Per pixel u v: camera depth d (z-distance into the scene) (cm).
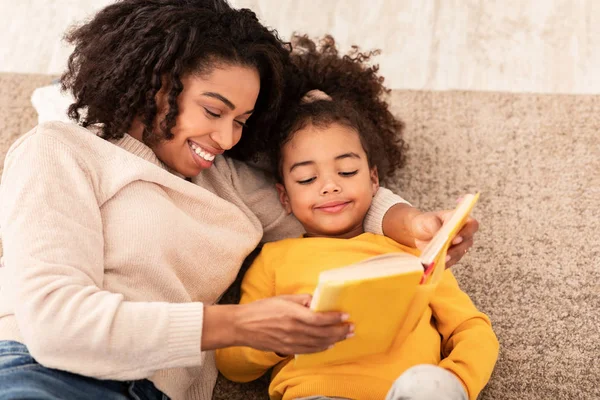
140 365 89
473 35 181
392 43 182
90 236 98
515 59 175
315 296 82
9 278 91
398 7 187
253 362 111
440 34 182
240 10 118
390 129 153
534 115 159
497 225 142
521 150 154
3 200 98
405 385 90
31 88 170
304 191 121
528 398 119
